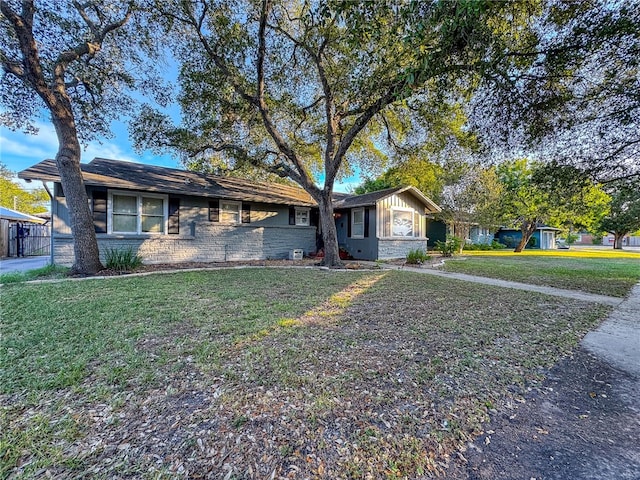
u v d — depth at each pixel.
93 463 1.60
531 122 5.63
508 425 2.01
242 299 5.25
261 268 9.71
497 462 1.68
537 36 4.57
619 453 1.76
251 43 8.25
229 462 1.63
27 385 2.34
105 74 8.10
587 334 3.82
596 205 18.89
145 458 1.64
